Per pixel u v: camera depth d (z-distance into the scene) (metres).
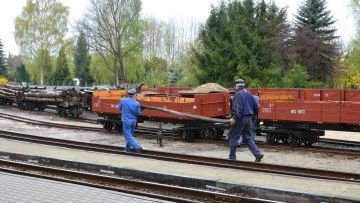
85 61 79.56
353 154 15.14
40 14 71.44
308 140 17.69
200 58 37.31
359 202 7.64
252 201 8.02
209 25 37.84
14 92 32.34
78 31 62.59
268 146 17.05
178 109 18.81
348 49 48.91
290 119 17.59
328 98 21.58
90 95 29.47
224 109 19.69
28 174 9.94
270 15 36.00
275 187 8.61
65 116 28.28
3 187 8.68
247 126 12.46
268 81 32.97
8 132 17.52
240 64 33.69
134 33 60.72
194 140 18.81
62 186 8.83
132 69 61.00
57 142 15.30
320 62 37.12
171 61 70.06
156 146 17.19
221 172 10.67
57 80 77.38
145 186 9.22
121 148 14.40
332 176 10.42
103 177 9.80
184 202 8.05
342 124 16.62
